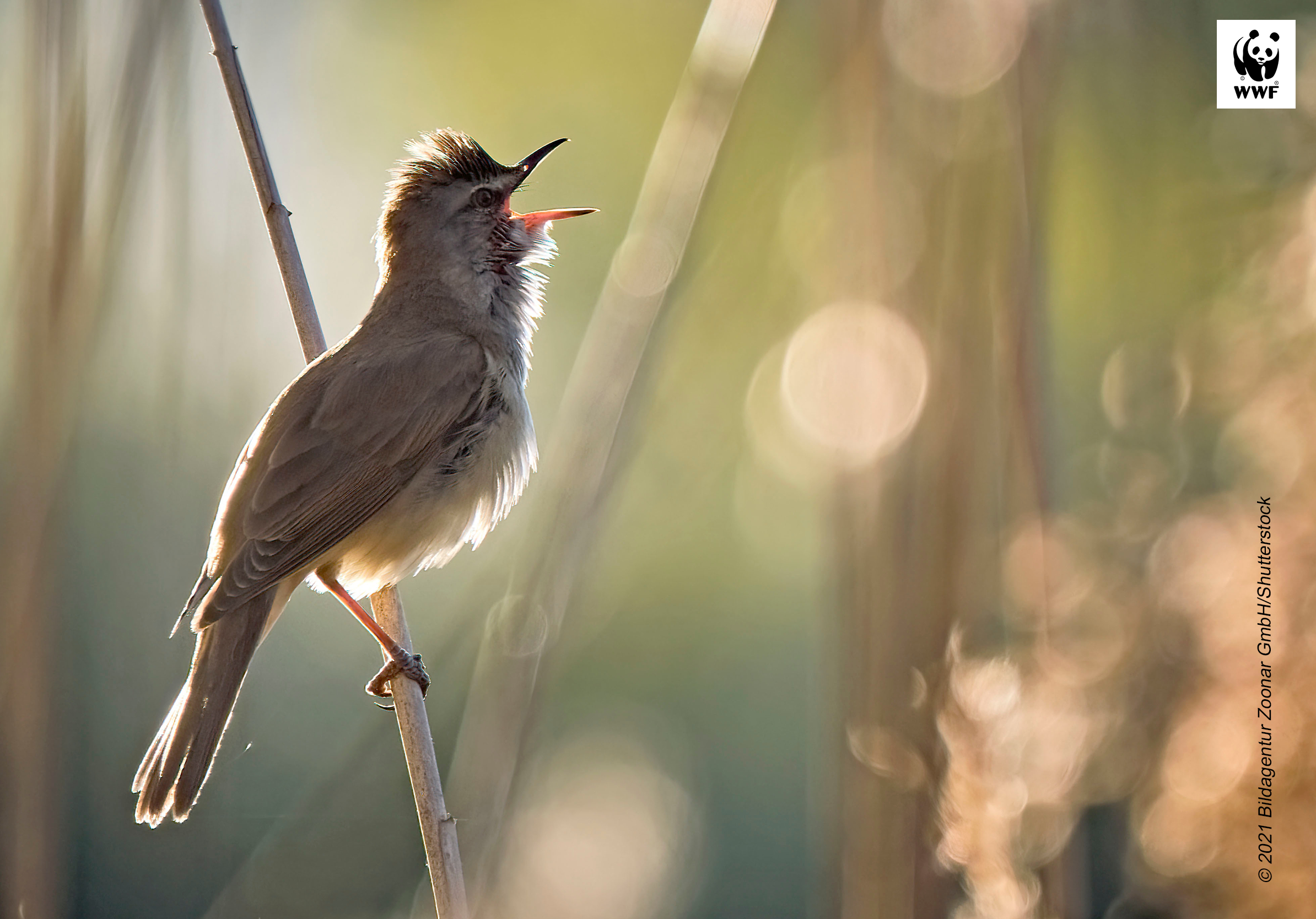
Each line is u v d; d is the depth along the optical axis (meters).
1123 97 10.67
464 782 7.85
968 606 8.78
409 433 10.27
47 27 8.84
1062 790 8.05
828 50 9.54
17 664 8.70
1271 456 8.50
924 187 9.12
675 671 17.58
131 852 10.88
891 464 9.01
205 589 9.37
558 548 8.12
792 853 17.31
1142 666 8.38
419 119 18.05
